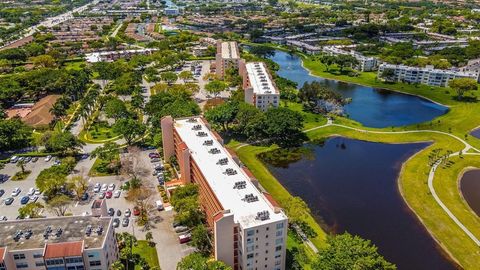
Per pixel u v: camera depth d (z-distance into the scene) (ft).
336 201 636.89
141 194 612.70
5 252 403.54
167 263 478.18
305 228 557.74
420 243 538.06
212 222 479.41
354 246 430.20
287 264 483.51
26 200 609.83
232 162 560.20
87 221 458.50
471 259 504.02
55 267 414.82
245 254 433.48
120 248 499.92
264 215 435.94
